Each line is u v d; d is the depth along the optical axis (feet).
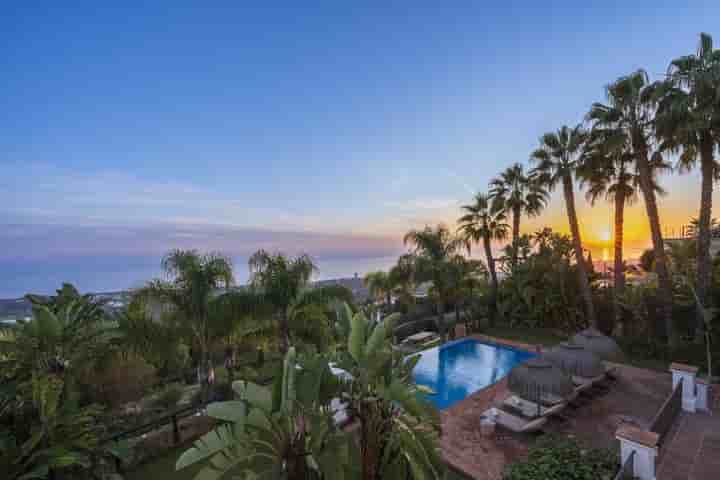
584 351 27.81
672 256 43.06
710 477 17.04
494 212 66.44
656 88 36.76
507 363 44.21
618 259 46.14
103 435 19.25
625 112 41.24
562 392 22.34
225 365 33.99
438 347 48.24
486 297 64.28
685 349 37.35
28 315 21.85
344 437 11.39
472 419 26.18
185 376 34.45
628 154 43.88
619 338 43.47
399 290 59.11
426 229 55.72
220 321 27.20
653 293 43.06
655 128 37.99
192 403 27.99
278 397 11.37
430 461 11.87
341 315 15.98
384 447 13.26
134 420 24.09
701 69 34.27
